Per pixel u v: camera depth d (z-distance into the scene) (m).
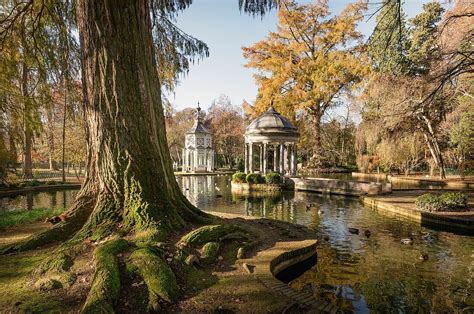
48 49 9.18
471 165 30.39
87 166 6.85
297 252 6.81
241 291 4.64
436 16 24.84
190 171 45.84
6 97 10.97
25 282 4.68
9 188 21.64
